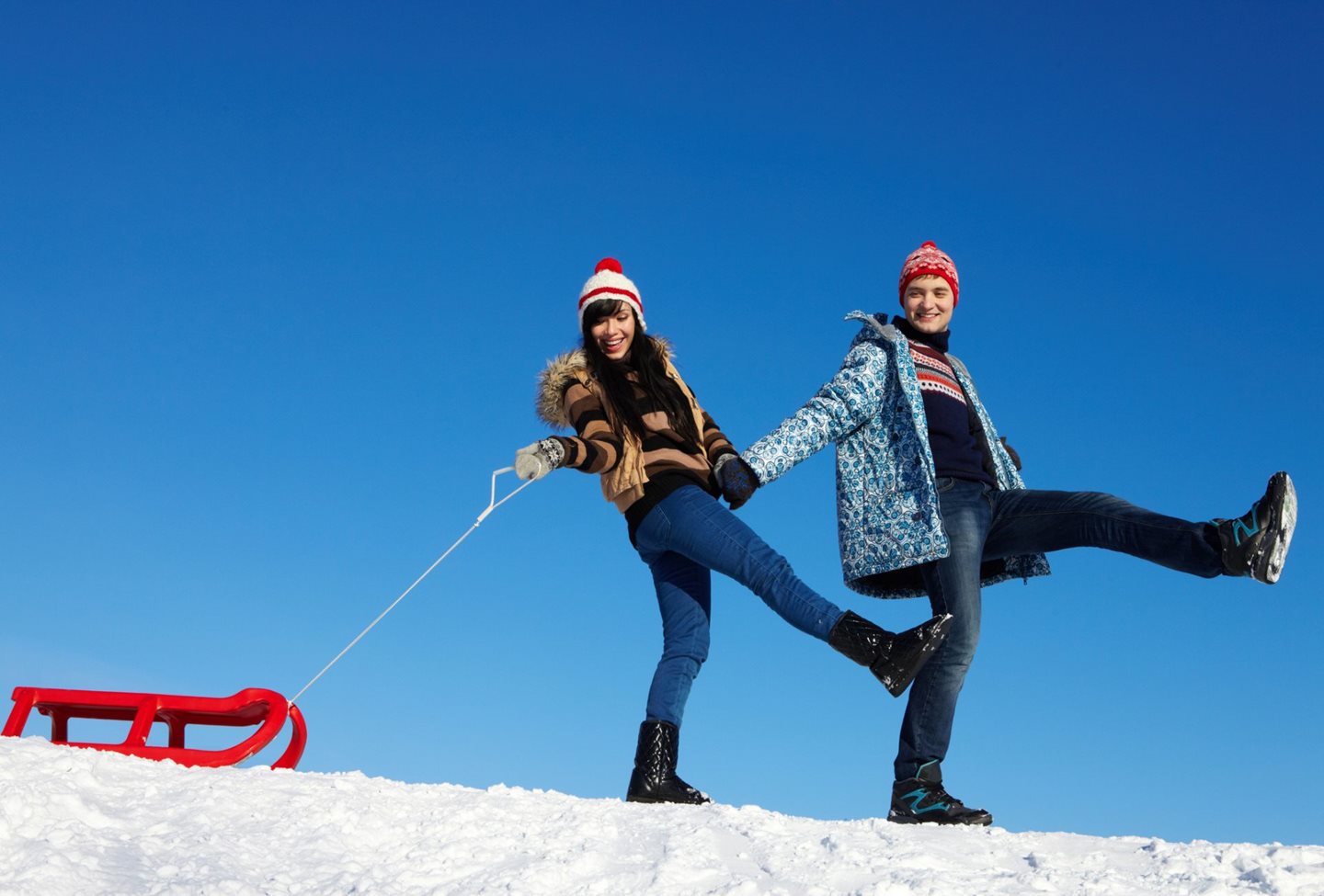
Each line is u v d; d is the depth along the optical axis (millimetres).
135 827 3115
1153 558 3951
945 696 4043
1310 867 2947
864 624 3840
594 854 3088
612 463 4133
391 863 3053
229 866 2908
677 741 4066
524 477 4023
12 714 4387
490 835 3258
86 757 3578
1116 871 3035
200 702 4457
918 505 4148
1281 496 3695
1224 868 3027
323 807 3338
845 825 3523
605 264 4547
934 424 4246
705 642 4270
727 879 2945
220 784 3498
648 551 4344
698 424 4426
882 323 4473
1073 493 4184
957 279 4559
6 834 2904
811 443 4215
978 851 3270
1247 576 3787
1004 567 4543
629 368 4398
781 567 3986
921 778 4020
